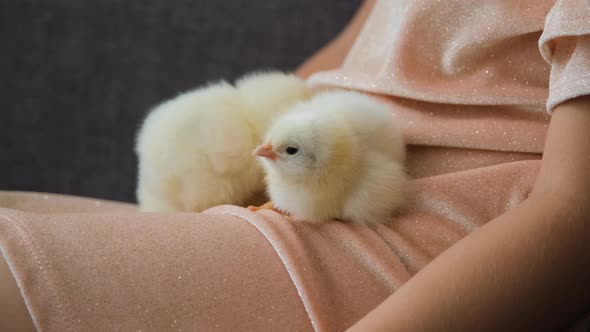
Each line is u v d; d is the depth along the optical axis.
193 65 1.07
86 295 0.41
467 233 0.47
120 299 0.41
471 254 0.40
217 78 1.07
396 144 0.51
